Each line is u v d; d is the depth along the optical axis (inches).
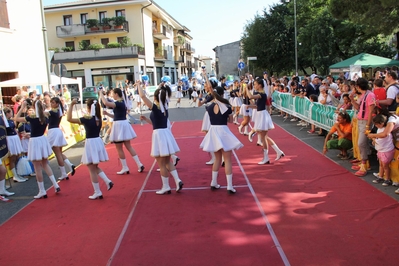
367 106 261.1
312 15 1354.6
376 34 1197.1
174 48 2292.1
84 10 1574.8
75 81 807.7
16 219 226.7
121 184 288.2
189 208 226.4
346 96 352.5
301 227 191.8
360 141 269.7
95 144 252.4
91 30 1536.7
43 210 240.4
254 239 180.7
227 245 175.9
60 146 305.6
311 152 357.4
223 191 255.4
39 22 770.8
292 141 418.6
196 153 382.0
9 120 307.0
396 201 220.2
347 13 856.3
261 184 266.4
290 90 634.8
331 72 918.4
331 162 316.2
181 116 741.9
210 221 205.0
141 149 428.8
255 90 318.7
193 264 159.9
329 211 210.8
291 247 171.0
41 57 774.5
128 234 194.4
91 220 217.3
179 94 954.1
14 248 186.4
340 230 186.1
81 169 349.4
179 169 320.8
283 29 1534.2
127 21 1556.3
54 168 361.1
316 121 445.7
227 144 242.2
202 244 178.2
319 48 1215.6
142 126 629.0
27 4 732.0
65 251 179.8
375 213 204.4
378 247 167.5
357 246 169.3
